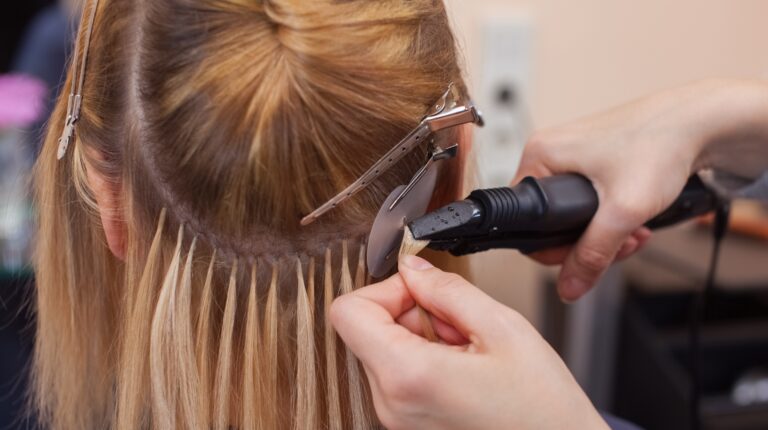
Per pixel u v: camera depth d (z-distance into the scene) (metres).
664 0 1.04
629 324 0.93
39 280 0.56
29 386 0.76
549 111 1.06
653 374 0.86
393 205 0.40
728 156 0.56
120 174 0.42
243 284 0.42
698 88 0.54
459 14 0.88
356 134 0.37
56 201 0.51
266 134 0.36
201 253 0.42
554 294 1.02
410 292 0.40
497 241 0.47
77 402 0.61
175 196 0.39
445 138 0.42
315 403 0.44
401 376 0.36
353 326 0.38
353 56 0.36
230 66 0.36
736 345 0.90
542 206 0.47
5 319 0.81
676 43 1.07
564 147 0.54
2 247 0.80
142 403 0.47
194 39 0.36
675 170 0.52
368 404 0.45
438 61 0.40
